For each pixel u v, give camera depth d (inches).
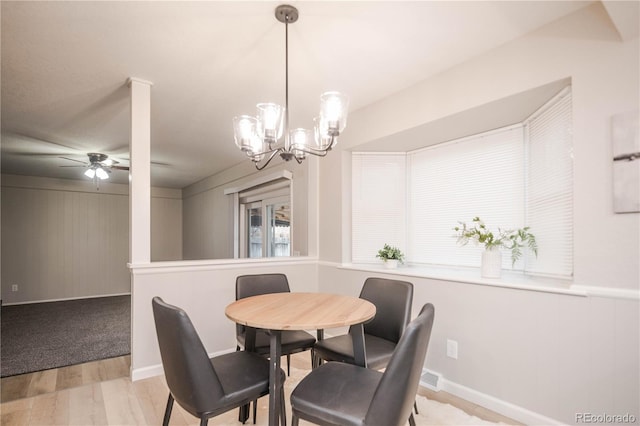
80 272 253.1
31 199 238.1
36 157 186.4
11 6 67.7
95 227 259.9
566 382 72.7
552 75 75.7
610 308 67.1
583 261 70.8
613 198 66.9
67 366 115.3
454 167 119.1
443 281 98.0
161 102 118.3
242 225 217.9
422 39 82.1
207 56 88.8
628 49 65.9
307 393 57.8
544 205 91.7
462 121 101.0
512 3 69.5
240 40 81.7
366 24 76.0
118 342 142.8
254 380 62.7
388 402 47.4
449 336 95.9
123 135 149.1
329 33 79.3
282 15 71.9
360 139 125.2
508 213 104.3
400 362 47.1
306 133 85.4
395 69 96.8
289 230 175.6
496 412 84.0
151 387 97.7
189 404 56.2
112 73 97.2
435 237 124.0
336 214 134.9
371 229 134.1
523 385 79.7
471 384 90.1
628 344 65.0
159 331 58.1
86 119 130.6
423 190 128.6
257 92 111.2
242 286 98.1
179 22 74.3
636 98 64.8
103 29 76.2
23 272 233.5
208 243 253.8
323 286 139.1
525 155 100.7
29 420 81.0
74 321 179.9
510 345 82.4
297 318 64.7
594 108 69.7
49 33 77.2
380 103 117.6
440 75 98.9
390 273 114.0
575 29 72.5
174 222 302.7
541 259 93.1
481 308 88.8
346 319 64.0
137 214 102.1
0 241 226.8
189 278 112.2
